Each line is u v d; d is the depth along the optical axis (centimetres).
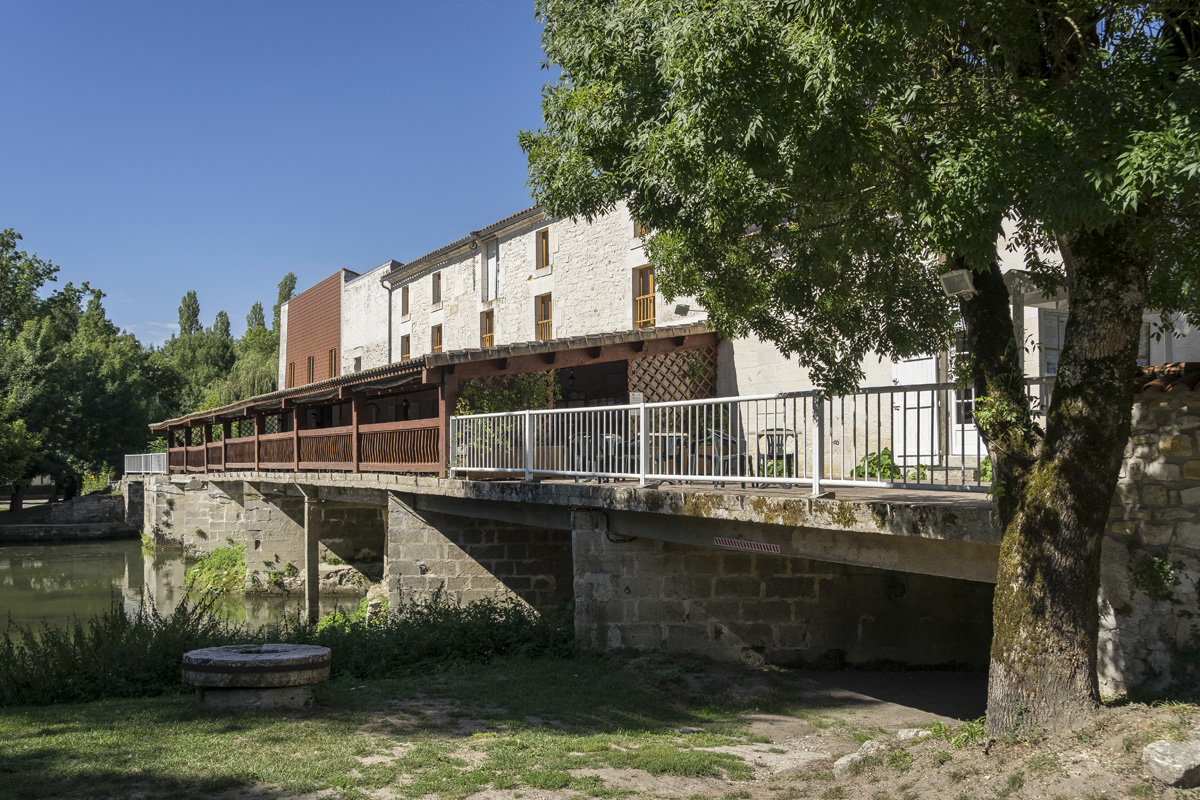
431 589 1448
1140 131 459
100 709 744
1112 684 610
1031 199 486
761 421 1538
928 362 1166
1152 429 595
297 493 2331
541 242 2414
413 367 1475
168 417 5844
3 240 5884
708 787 586
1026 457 557
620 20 657
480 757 621
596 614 1038
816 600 1046
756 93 544
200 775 551
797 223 766
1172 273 609
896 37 516
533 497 1122
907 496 749
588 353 1566
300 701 743
